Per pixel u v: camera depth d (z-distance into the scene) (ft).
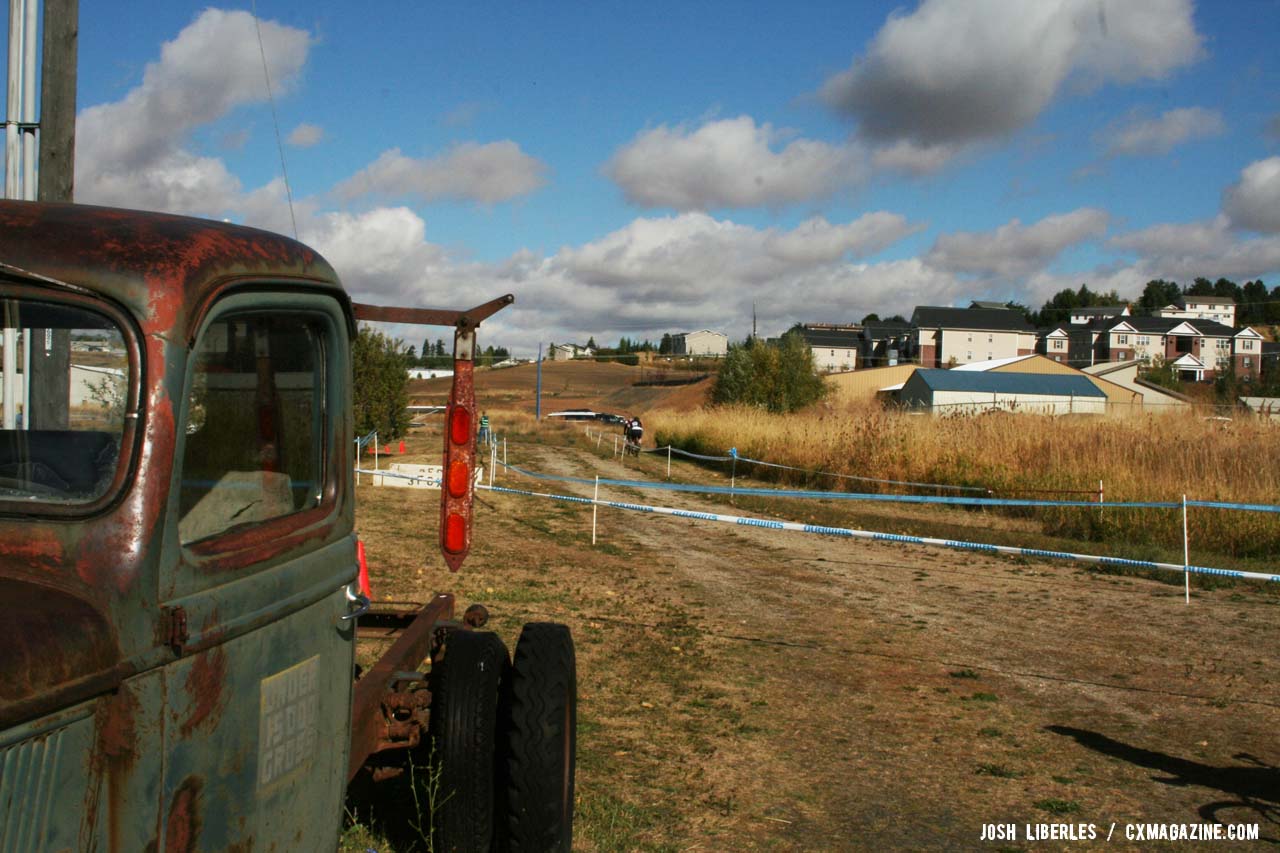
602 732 19.94
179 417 7.14
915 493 70.23
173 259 7.42
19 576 6.48
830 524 57.57
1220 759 19.38
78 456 7.00
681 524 58.23
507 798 12.30
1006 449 68.80
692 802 16.55
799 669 25.58
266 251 8.63
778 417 114.73
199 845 7.25
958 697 23.39
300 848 8.96
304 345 9.51
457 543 11.46
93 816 6.27
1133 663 26.84
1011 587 38.58
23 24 20.01
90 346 7.10
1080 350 357.20
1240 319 567.59
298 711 8.88
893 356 314.35
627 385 342.64
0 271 6.93
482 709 12.25
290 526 8.91
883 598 35.99
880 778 18.03
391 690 12.19
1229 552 46.16
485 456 111.65
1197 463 57.26
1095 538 50.83
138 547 6.70
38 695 5.68
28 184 20.10
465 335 11.59
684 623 30.42
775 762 18.66
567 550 45.65
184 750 7.04
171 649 6.87
